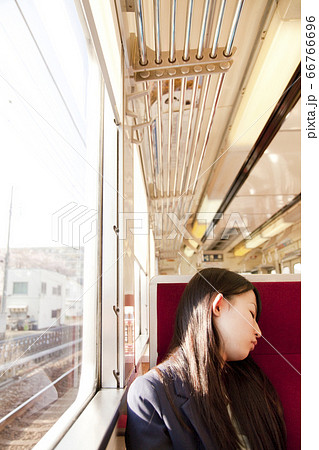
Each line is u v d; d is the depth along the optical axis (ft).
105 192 4.92
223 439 2.44
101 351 4.50
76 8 3.95
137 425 2.50
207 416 2.50
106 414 3.28
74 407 3.51
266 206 17.43
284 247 22.77
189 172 10.85
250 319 2.79
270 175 12.86
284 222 20.76
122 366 4.46
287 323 3.84
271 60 6.40
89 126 5.01
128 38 5.17
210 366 2.63
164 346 3.97
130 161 6.07
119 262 4.72
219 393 2.58
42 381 2.84
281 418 2.95
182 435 2.47
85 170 4.91
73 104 4.11
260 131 9.29
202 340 2.69
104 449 2.67
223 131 9.50
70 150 3.96
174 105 7.53
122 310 4.60
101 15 3.73
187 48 4.88
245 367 3.04
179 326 2.93
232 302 2.79
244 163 11.69
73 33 4.00
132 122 6.83
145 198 12.39
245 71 6.95
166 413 2.50
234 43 6.29
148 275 14.24
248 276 4.01
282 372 3.69
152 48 6.09
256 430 2.69
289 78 6.86
